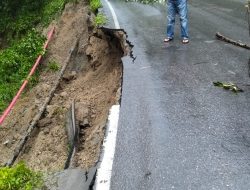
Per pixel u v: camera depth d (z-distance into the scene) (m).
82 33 7.80
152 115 3.03
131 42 5.03
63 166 3.65
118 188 2.24
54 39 8.61
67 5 9.84
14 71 7.33
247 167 2.31
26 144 4.87
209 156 2.44
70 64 7.14
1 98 6.47
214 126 2.79
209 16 6.21
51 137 4.72
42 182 2.35
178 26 5.75
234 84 3.44
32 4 11.95
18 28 11.09
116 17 6.52
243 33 4.95
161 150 2.55
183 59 4.23
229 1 7.41
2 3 12.19
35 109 5.68
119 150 2.61
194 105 3.13
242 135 2.64
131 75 3.90
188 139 2.65
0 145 5.16
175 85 3.55
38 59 7.31
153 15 6.59
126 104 3.27
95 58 6.39
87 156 3.39
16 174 2.40
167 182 2.24
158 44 4.89
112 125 3.02
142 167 2.40
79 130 4.20
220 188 2.15
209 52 4.39
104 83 5.69
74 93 6.00
